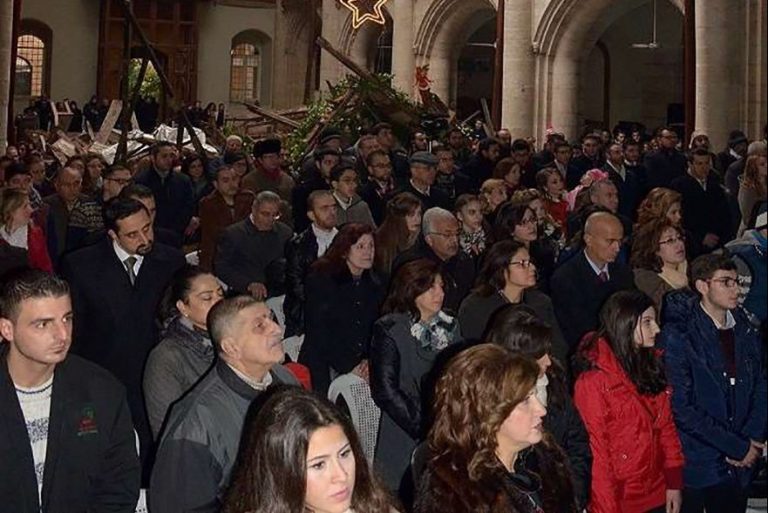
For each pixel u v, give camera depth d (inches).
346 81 671.1
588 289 237.8
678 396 193.3
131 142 792.9
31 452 143.8
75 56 1245.1
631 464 177.6
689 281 221.9
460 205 287.6
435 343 195.3
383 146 437.4
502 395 126.7
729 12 593.0
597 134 525.0
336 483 110.4
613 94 995.9
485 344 133.3
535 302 226.5
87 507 150.9
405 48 960.9
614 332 180.4
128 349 213.6
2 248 251.9
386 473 194.5
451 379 130.4
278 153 395.9
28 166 418.0
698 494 195.2
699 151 381.1
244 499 112.5
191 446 143.0
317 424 110.7
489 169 472.7
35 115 995.9
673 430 185.6
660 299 239.0
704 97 597.9
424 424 190.4
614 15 784.9
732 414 194.9
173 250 223.3
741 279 241.4
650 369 181.0
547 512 135.0
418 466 136.3
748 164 344.5
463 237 286.2
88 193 411.5
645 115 991.6
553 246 293.4
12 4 544.4
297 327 255.1
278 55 1299.2
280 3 1290.6
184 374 176.6
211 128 886.4
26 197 272.2
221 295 180.5
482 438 126.9
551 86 794.8
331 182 325.1
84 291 213.3
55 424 145.3
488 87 1136.2
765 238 244.5
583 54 797.2
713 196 380.8
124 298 214.7
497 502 124.1
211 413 146.0
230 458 144.9
